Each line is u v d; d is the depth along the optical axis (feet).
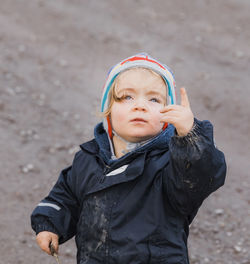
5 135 17.51
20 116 18.84
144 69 6.72
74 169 7.14
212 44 26.61
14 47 24.52
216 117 20.15
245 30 28.17
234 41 26.96
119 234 6.20
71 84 21.95
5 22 27.17
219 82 22.89
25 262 11.68
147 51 25.68
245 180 16.06
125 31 27.76
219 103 21.15
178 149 5.72
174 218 6.28
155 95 6.60
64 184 7.39
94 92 21.59
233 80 23.13
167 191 6.14
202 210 14.32
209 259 12.22
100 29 27.76
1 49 24.09
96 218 6.39
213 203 14.70
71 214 7.34
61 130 18.25
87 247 6.49
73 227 7.39
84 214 6.59
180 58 25.11
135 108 6.42
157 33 27.71
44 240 7.19
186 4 31.40
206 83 22.79
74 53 24.90
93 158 6.92
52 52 24.68
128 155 6.36
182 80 23.02
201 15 29.99
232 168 16.71
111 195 6.36
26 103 19.80
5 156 16.29
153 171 6.28
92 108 20.21
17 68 22.54
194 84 22.71
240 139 18.70
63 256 12.10
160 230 6.16
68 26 27.71
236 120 19.98
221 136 18.85
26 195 14.43
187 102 5.87
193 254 12.39
